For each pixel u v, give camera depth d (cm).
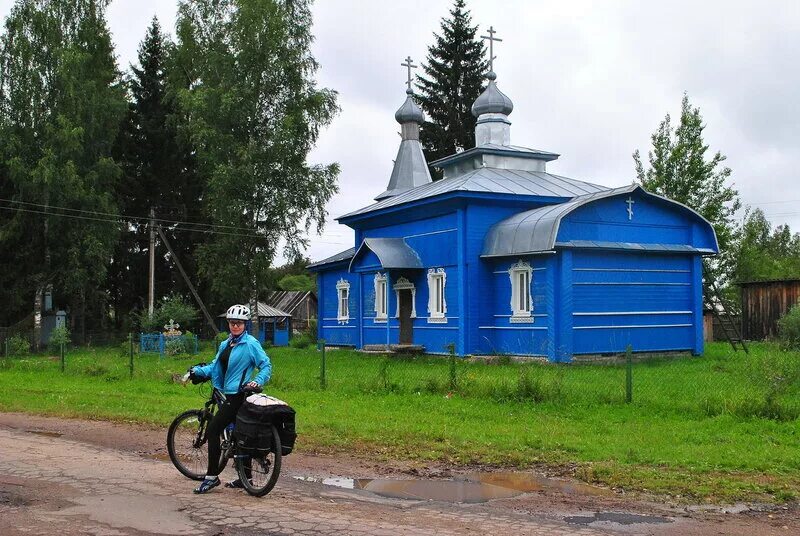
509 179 2959
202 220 4950
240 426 815
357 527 688
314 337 4528
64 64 3891
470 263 2694
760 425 1220
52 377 2325
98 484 869
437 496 830
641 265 2630
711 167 3734
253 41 3934
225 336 3700
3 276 4044
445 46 5409
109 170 4047
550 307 2447
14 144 3847
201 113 3903
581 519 732
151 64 4941
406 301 3070
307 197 3956
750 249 4478
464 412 1399
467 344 2669
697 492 830
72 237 3938
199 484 868
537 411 1402
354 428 1243
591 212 2548
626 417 1319
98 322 5012
